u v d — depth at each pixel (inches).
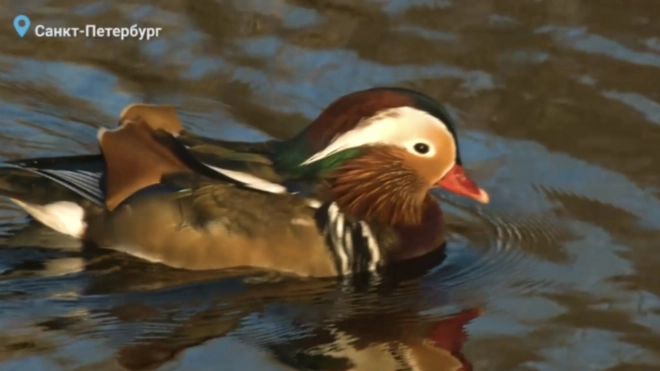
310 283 485.1
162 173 487.2
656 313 459.8
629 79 621.0
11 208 527.5
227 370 423.8
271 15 669.9
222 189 483.5
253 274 483.8
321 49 642.8
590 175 556.1
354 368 430.0
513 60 636.1
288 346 442.0
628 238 512.1
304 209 485.1
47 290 470.9
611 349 438.3
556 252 508.4
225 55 639.1
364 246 496.7
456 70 627.5
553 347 441.4
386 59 635.5
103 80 622.8
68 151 572.4
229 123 588.7
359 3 679.7
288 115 595.5
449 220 540.7
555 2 679.1
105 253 491.5
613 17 671.1
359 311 469.4
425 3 681.0
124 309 460.8
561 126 589.3
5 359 424.8
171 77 625.0
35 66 633.0
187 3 679.7
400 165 502.0
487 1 679.7
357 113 497.4
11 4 677.9
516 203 542.6
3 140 578.2
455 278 495.8
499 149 575.2
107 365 422.9
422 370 430.6
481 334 453.1
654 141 576.1
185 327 451.2
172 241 482.6
